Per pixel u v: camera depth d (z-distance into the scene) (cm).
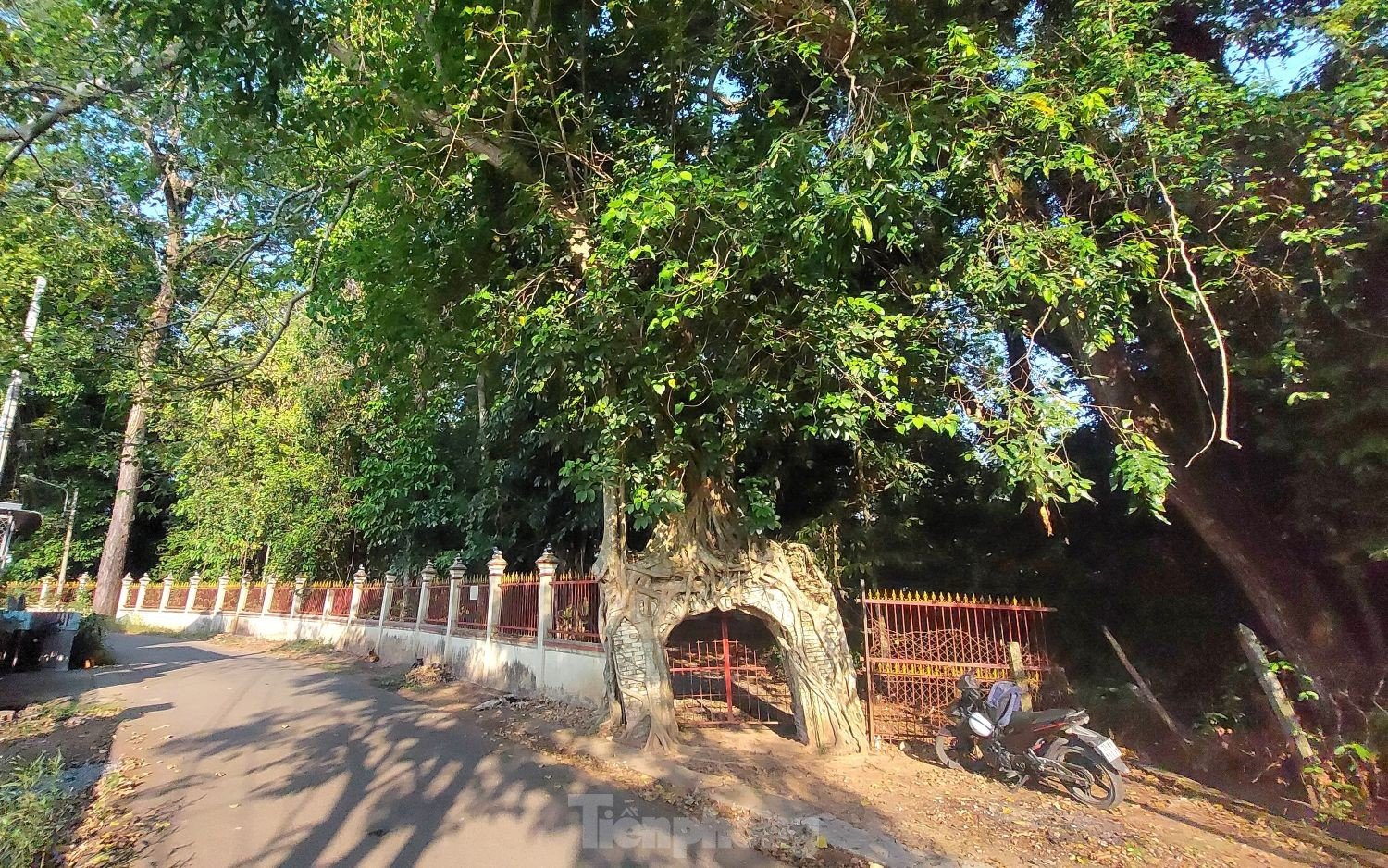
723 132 741
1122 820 542
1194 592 769
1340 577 591
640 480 679
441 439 1513
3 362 764
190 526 2725
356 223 859
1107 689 778
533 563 1405
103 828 504
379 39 682
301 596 1964
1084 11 557
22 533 1400
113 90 759
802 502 1023
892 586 1033
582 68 713
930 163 578
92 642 1524
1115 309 509
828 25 587
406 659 1408
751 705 954
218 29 563
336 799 569
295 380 1866
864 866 466
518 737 786
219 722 868
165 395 806
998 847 489
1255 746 646
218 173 843
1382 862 464
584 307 664
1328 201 500
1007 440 538
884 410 561
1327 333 508
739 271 584
